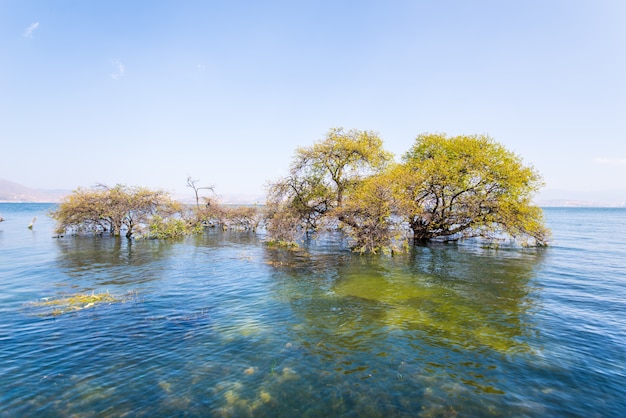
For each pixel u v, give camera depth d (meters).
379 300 11.77
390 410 5.49
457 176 25.91
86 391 5.90
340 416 5.32
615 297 12.29
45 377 6.33
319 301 11.59
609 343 8.23
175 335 8.47
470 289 13.32
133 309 10.43
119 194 33.03
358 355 7.48
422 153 31.02
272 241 28.58
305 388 6.12
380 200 22.86
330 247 26.66
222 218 46.06
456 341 8.28
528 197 26.36
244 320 9.65
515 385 6.29
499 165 25.14
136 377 6.41
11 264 17.83
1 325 8.88
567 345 8.09
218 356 7.35
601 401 5.78
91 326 8.94
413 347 7.92
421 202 28.08
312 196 29.72
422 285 13.93
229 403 5.63
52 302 10.80
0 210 104.00
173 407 5.50
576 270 17.23
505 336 8.62
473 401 5.75
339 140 28.17
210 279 14.77
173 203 37.75
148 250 23.92
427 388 6.15
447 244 28.75
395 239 24.59
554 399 5.83
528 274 16.22
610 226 55.84
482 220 26.20
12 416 5.17
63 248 24.25
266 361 7.14
